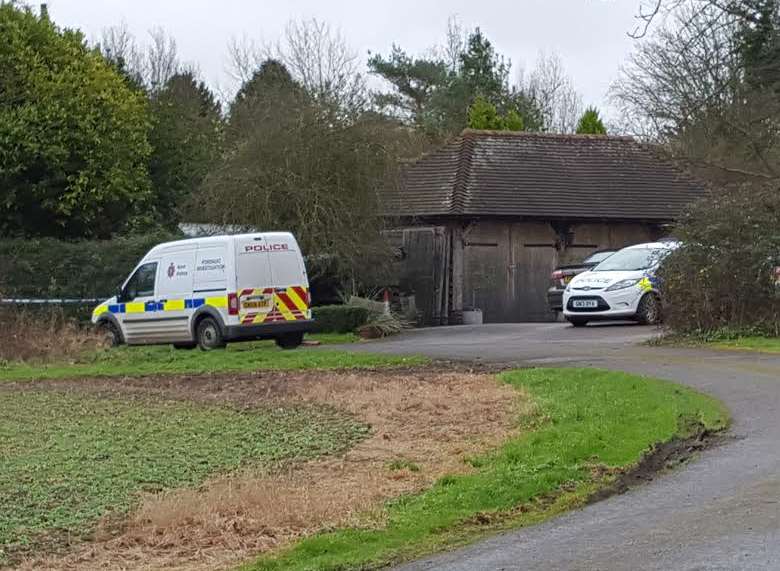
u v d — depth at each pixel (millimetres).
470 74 58281
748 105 27359
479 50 58969
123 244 28219
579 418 11445
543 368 15758
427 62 57531
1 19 28797
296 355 19109
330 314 24734
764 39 23734
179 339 21391
